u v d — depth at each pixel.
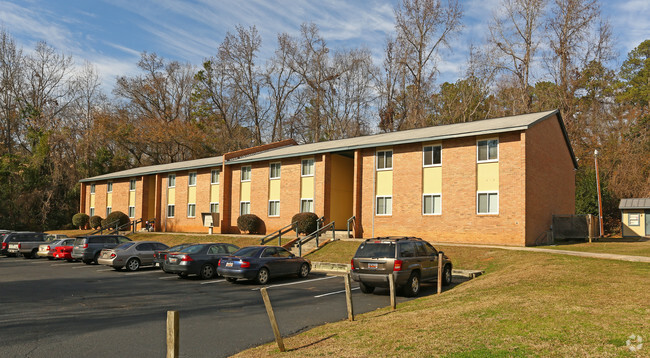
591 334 6.96
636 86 53.88
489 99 49.56
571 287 11.20
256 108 63.16
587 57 45.59
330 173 31.88
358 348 7.11
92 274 20.91
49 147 57.97
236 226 37.91
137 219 47.06
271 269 17.53
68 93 65.94
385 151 28.91
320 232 30.69
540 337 6.96
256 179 36.62
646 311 8.22
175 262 18.70
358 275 13.88
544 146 25.64
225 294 14.57
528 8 44.50
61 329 9.66
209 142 63.44
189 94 69.00
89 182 55.81
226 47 60.31
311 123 61.53
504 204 23.48
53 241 30.95
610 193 38.75
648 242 25.72
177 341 5.45
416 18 48.25
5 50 61.38
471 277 17.33
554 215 26.11
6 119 61.28
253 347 8.12
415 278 13.94
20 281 18.23
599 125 46.94
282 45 58.75
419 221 26.72
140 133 62.38
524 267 15.56
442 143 26.19
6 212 51.91
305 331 9.19
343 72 57.91
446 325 8.11
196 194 42.09
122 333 9.30
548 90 46.56
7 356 7.66
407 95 51.25
